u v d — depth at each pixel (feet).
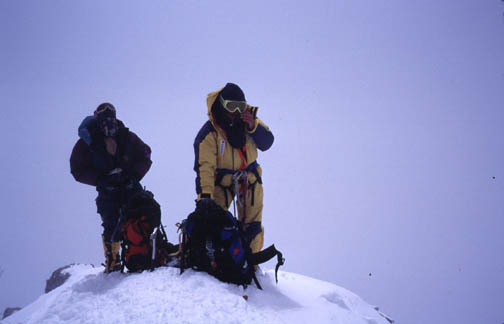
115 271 14.15
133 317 9.85
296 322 10.73
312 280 15.96
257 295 11.87
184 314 9.84
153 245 12.85
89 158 14.17
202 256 12.00
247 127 13.65
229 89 13.16
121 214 13.50
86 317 10.20
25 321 11.43
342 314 12.24
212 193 13.01
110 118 14.20
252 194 13.78
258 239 13.98
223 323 9.57
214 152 13.30
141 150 14.88
